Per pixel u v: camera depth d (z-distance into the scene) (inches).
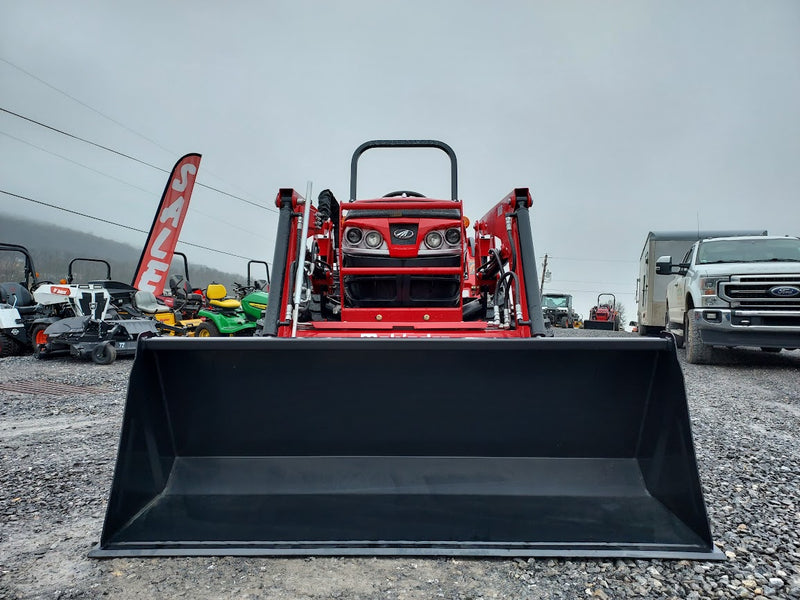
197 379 104.4
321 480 103.3
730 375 315.3
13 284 505.7
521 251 142.3
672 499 97.0
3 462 148.9
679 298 412.5
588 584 84.4
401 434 105.8
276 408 105.3
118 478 93.7
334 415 105.5
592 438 105.7
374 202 178.9
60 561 91.5
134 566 89.3
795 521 108.1
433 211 177.3
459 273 171.3
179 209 597.0
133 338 405.7
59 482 132.4
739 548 96.1
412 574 87.3
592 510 98.3
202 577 86.0
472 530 94.1
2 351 462.0
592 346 98.5
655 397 102.3
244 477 103.9
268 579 85.5
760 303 331.6
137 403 98.5
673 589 83.0
